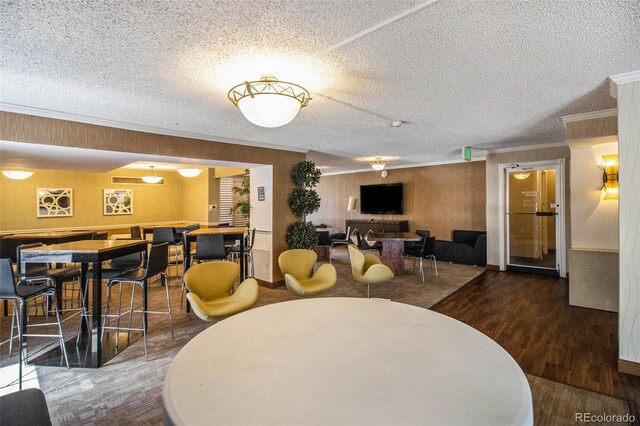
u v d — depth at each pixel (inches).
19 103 125.6
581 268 170.7
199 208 365.4
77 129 144.6
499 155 250.5
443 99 126.4
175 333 140.4
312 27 73.9
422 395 45.3
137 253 144.6
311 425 39.2
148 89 111.8
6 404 58.3
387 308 84.2
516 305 173.5
